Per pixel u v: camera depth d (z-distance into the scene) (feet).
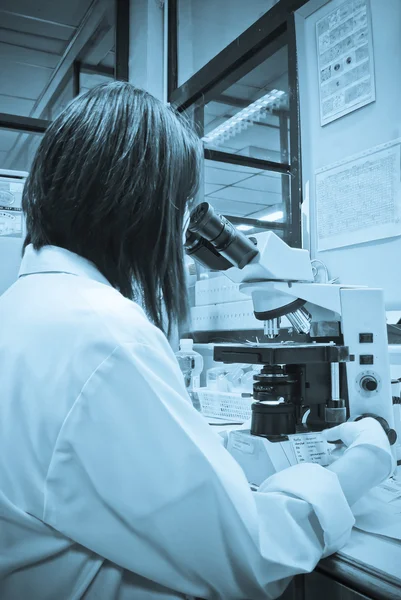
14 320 1.73
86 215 1.86
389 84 5.08
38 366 1.58
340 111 5.62
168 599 1.67
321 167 5.85
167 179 1.92
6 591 1.66
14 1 10.14
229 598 1.64
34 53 12.04
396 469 3.14
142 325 1.68
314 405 3.24
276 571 1.67
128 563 1.53
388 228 5.00
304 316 3.63
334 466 2.23
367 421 2.64
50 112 14.51
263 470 2.73
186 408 1.61
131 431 1.48
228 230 2.90
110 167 1.80
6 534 1.59
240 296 7.02
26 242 2.08
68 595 1.61
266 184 17.57
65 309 1.66
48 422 1.52
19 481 1.55
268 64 9.25
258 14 7.36
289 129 6.35
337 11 5.72
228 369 5.87
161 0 9.52
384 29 5.15
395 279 4.94
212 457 1.58
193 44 9.02
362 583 1.80
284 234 7.44
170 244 2.04
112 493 1.46
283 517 1.78
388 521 2.38
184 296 2.11
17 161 18.02
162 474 1.48
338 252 5.58
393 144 4.99
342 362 3.18
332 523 1.90
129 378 1.51
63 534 1.56
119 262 1.92
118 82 2.02
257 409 2.93
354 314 3.24
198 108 8.80
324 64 5.87
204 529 1.51
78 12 10.52
